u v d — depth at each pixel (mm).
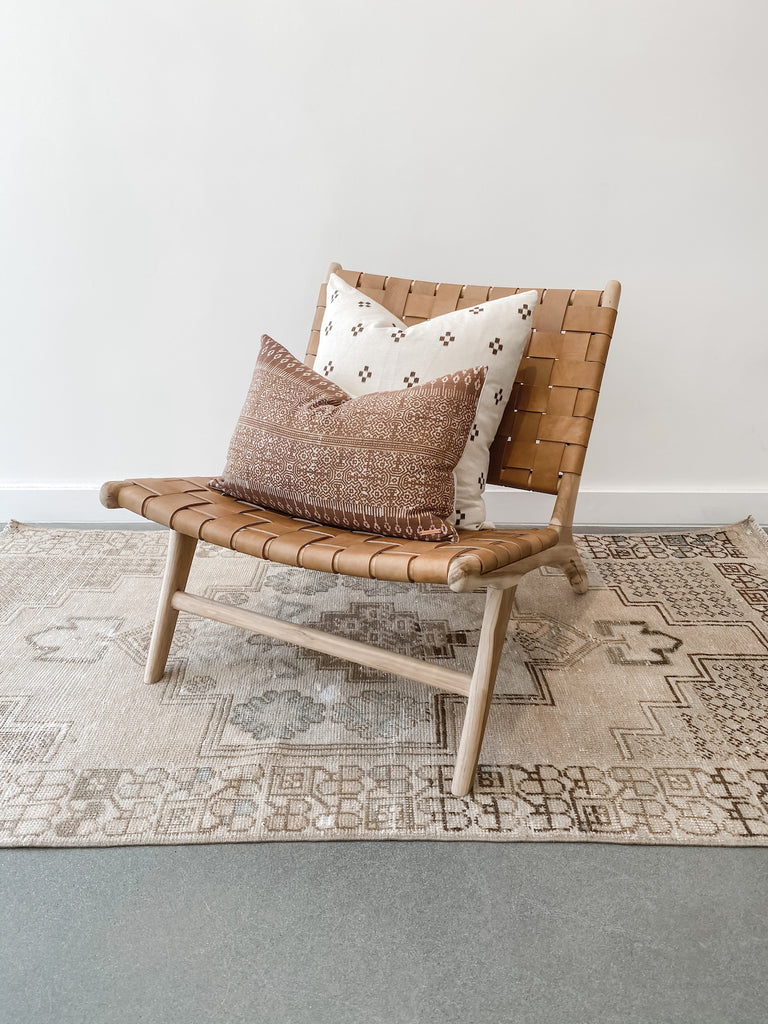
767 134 1699
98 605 1511
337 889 881
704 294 1810
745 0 1614
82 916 843
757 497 1951
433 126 1720
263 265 1825
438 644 1392
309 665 1319
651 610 1521
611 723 1167
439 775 1057
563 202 1760
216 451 1965
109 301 1844
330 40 1668
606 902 867
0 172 1748
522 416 1400
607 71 1668
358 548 1001
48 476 1979
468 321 1309
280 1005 751
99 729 1134
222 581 1624
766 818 979
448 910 856
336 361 1359
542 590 1610
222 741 1116
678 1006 753
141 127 1726
